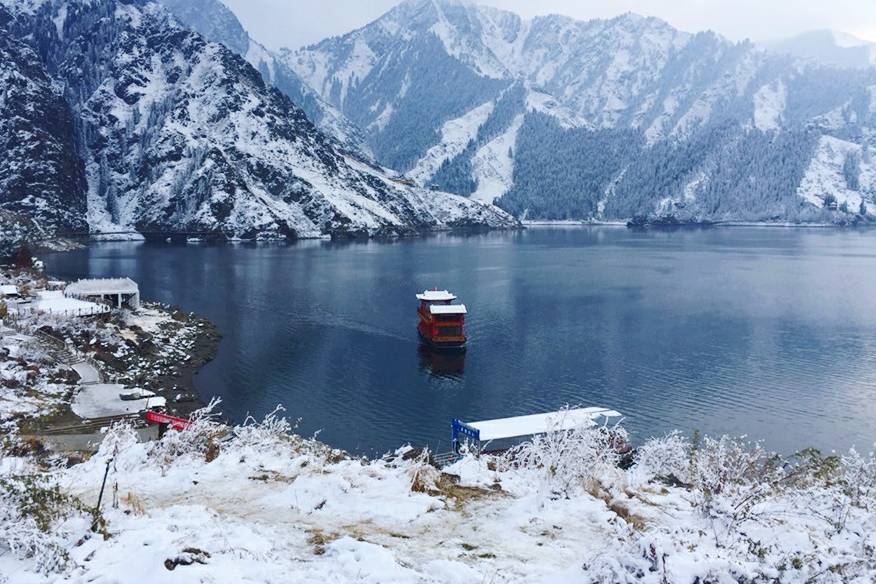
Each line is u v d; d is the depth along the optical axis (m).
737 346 83.31
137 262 179.88
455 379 68.50
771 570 7.73
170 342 77.00
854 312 108.00
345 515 10.68
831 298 122.81
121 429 17.11
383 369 72.19
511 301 118.50
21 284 98.00
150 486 12.50
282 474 13.13
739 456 15.98
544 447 13.99
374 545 8.88
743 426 54.25
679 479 17.66
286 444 16.22
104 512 10.55
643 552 7.47
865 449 49.12
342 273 158.62
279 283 139.12
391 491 11.85
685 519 11.08
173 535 8.88
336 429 53.47
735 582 7.30
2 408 39.84
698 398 61.94
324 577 7.82
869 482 14.71
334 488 11.72
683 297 123.50
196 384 64.94
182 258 193.62
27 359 52.53
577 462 12.45
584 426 14.23
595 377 69.38
